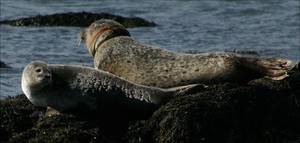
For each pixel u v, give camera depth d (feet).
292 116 90.07
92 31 100.01
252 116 86.58
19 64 159.84
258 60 90.84
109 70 95.55
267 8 256.32
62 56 169.27
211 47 182.29
